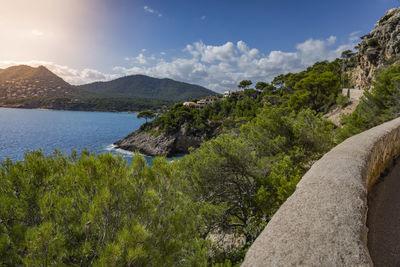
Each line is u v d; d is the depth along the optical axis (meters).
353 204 1.47
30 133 94.00
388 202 3.32
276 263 1.03
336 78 37.47
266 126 10.52
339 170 2.09
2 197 2.31
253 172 8.48
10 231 2.21
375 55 49.50
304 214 1.40
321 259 1.02
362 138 3.71
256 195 7.76
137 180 2.93
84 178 2.63
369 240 2.62
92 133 100.19
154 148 70.44
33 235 1.89
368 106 15.75
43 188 2.63
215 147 8.55
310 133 9.59
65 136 88.88
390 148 4.89
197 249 3.19
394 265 2.18
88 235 2.39
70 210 2.57
